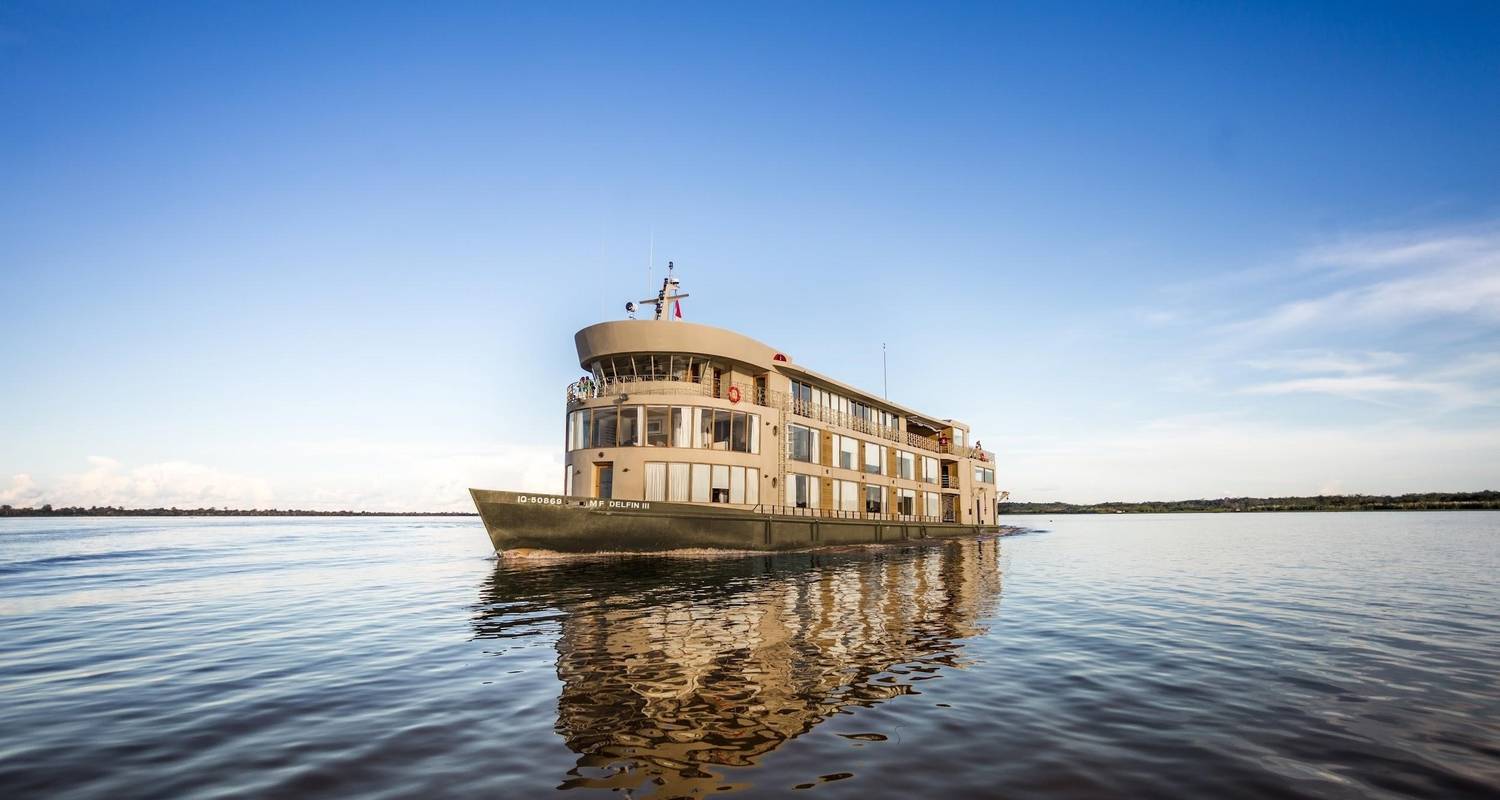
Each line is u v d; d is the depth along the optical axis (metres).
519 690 11.26
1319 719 9.99
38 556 47.03
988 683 11.81
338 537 86.00
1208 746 8.84
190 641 15.76
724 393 41.94
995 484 76.81
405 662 13.31
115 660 13.81
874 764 8.15
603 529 35.00
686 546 37.53
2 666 13.35
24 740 9.04
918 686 11.59
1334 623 18.17
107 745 8.85
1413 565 36.38
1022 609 20.22
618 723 9.59
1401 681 12.17
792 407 45.66
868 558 38.78
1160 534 77.62
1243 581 28.61
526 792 7.32
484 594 23.08
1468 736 9.32
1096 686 11.69
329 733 9.23
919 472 61.56
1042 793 7.36
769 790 7.37
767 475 42.31
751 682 11.78
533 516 33.28
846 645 14.86
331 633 16.52
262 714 10.07
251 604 21.88
